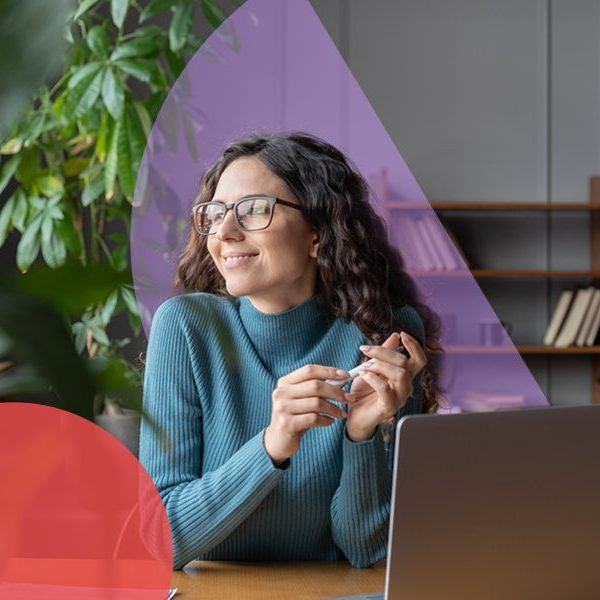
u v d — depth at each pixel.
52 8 0.27
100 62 3.13
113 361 0.28
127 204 3.42
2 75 0.27
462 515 0.99
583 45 4.61
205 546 1.49
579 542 1.07
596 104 4.60
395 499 0.96
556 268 4.53
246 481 1.45
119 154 3.16
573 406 1.04
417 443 0.96
